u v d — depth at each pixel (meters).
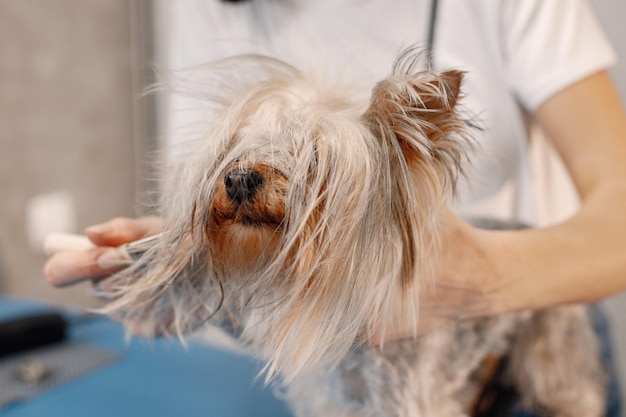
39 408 1.18
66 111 2.44
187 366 1.41
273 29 1.34
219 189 0.73
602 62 1.14
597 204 0.97
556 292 0.88
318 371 0.97
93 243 0.85
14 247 2.38
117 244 0.85
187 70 0.89
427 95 0.67
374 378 0.97
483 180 1.15
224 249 0.75
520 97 1.26
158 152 0.91
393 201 0.73
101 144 2.55
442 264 0.80
